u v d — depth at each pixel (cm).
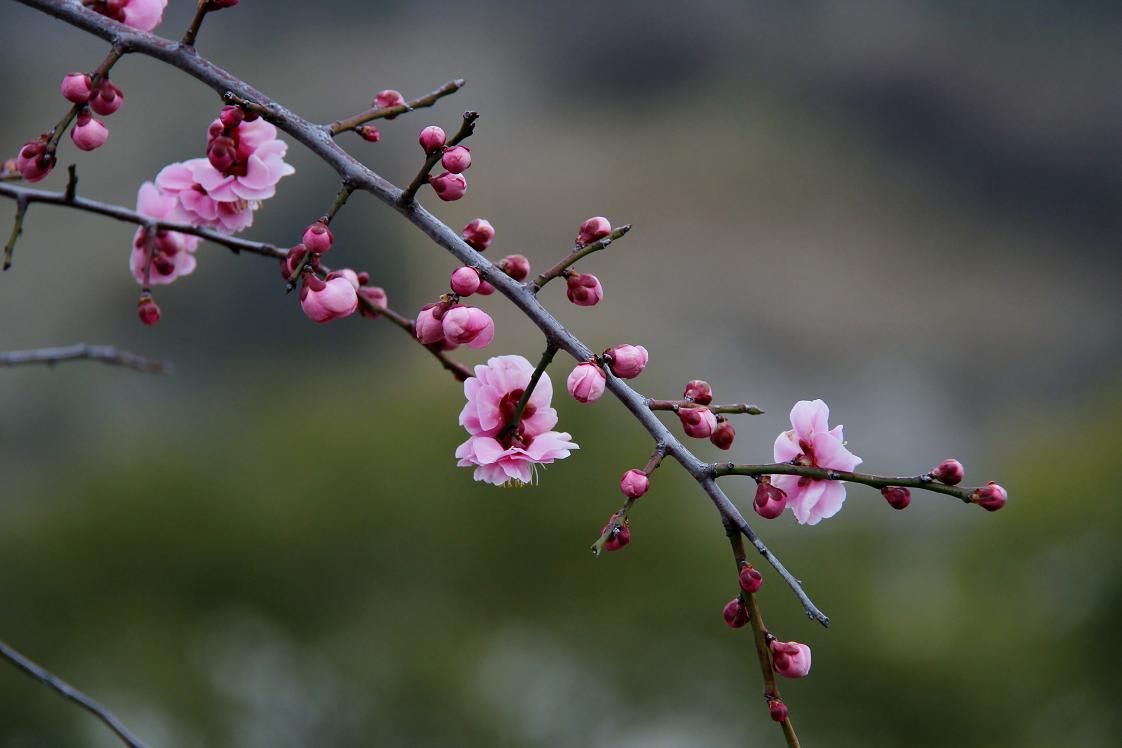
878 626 311
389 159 750
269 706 279
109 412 546
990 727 301
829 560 325
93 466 340
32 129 717
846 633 304
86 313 577
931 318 816
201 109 669
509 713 279
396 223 656
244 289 598
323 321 130
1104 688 306
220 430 350
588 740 280
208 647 294
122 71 705
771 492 129
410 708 280
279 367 583
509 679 286
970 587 345
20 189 137
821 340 757
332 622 302
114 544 309
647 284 783
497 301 561
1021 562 345
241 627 299
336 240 632
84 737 275
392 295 638
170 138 653
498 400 130
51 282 579
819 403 130
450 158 130
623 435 324
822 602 308
